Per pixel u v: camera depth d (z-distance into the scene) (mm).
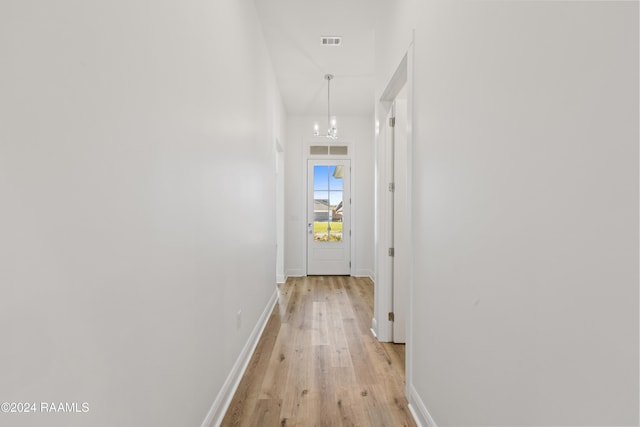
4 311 623
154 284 1160
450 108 1493
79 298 800
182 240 1405
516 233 992
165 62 1251
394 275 3051
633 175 624
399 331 3037
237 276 2354
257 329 3119
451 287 1474
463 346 1348
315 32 3541
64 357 754
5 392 624
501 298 1073
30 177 675
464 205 1349
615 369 667
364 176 6457
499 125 1087
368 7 3107
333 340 3107
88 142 834
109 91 915
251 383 2305
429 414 1734
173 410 1312
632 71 625
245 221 2625
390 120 3125
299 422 1870
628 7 632
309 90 5148
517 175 987
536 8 899
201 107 1636
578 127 755
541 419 879
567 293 790
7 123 631
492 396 1125
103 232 888
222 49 1993
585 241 736
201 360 1629
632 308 630
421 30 1910
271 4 3066
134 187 1036
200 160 1619
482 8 1200
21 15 659
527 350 939
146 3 1113
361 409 2000
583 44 739
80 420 801
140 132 1072
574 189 767
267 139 3818
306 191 6473
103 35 891
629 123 630
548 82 852
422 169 1886
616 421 666
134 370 1033
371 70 4461
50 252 720
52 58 728
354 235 6434
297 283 5773
